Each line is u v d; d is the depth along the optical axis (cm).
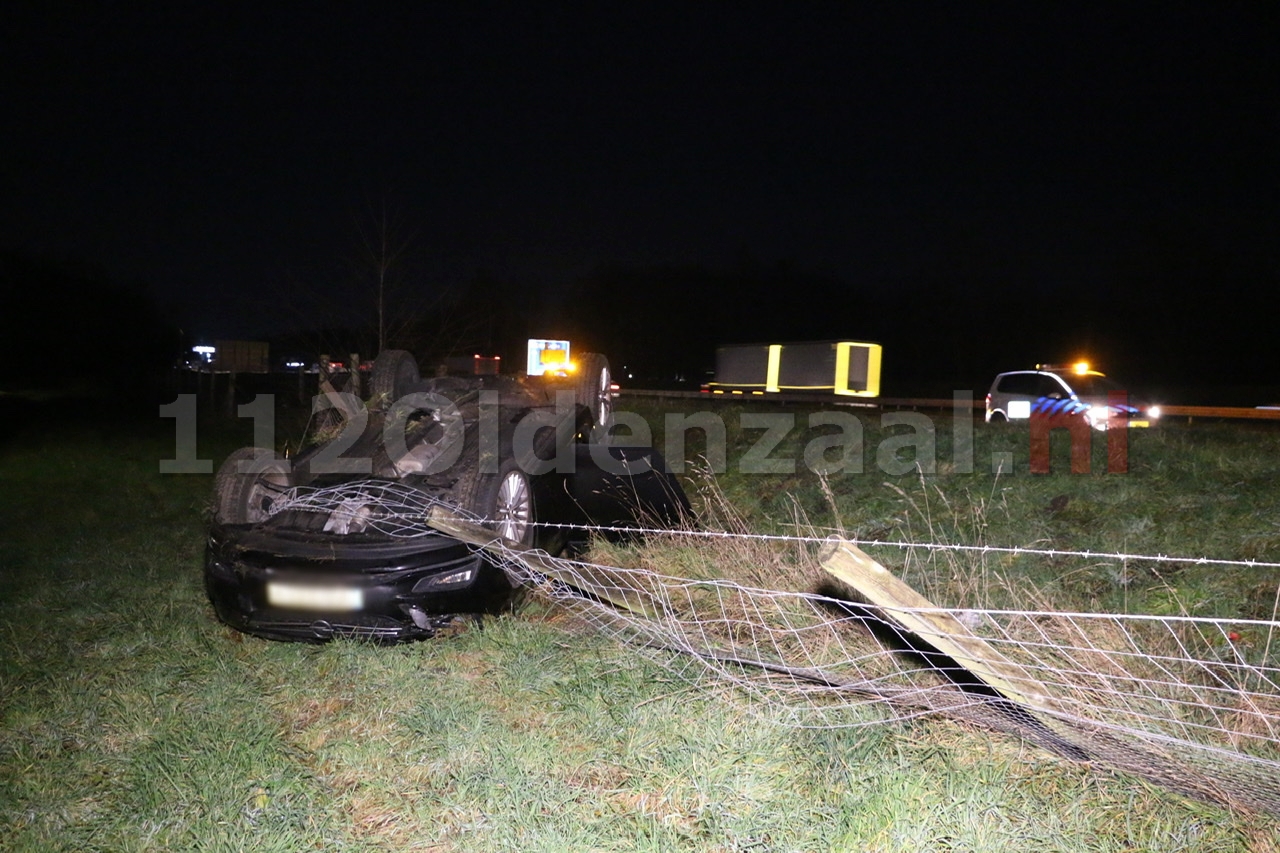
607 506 713
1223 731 370
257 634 540
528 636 532
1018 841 331
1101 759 362
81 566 747
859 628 512
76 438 1781
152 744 432
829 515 803
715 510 837
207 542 582
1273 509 623
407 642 534
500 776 389
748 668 475
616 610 538
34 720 465
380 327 1420
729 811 358
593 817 362
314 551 527
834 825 345
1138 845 326
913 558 622
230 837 354
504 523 582
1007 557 618
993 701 375
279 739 434
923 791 362
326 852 348
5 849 359
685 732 414
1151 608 514
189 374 3494
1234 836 327
